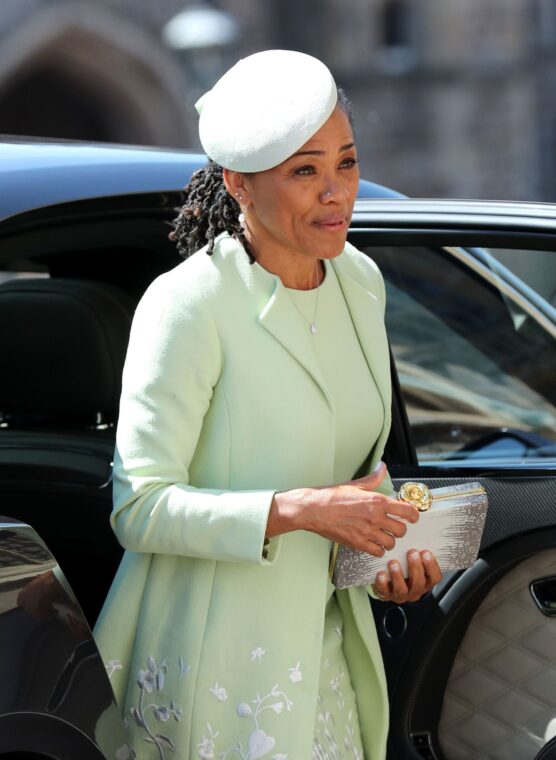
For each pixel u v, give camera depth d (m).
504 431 6.01
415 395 6.00
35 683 4.33
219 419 4.40
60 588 4.51
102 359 6.21
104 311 6.23
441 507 4.52
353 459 4.68
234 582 4.50
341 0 47.81
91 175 5.80
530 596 5.69
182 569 4.56
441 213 5.81
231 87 4.28
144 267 6.55
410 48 48.56
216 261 4.45
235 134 4.26
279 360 4.39
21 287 6.37
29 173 5.62
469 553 4.65
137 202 5.92
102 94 45.16
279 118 4.18
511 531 5.53
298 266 4.52
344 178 4.36
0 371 6.43
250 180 4.34
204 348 4.34
